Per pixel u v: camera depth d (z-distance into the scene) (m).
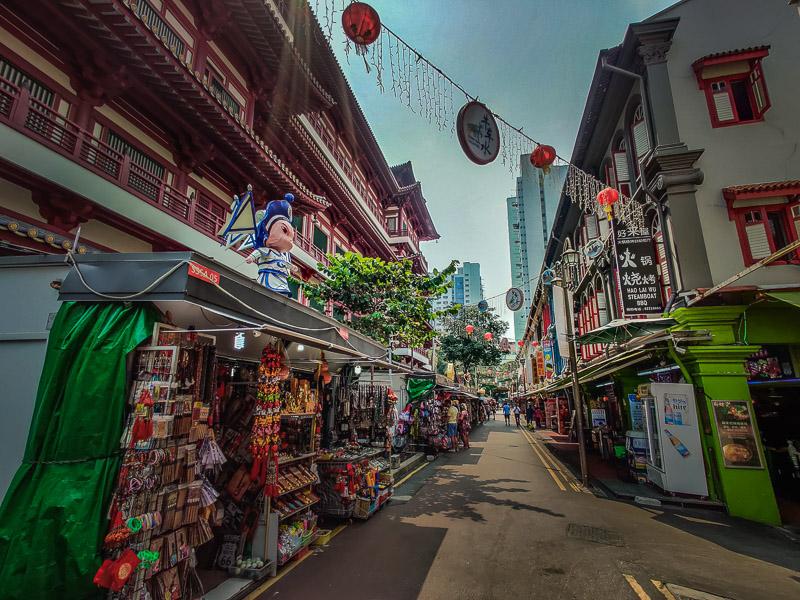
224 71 11.06
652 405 8.60
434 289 11.02
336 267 10.79
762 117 8.80
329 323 6.46
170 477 3.28
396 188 27.03
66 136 6.57
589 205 9.87
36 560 2.61
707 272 8.09
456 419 16.00
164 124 8.72
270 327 3.69
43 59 6.50
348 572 4.63
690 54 9.43
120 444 3.04
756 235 8.14
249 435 4.87
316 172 14.82
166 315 3.74
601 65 10.37
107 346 3.12
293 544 4.94
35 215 6.04
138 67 6.99
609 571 4.65
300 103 13.75
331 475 6.61
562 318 16.42
